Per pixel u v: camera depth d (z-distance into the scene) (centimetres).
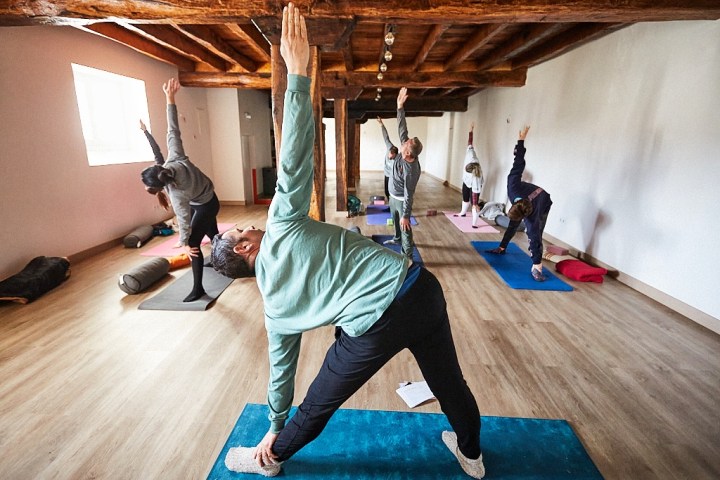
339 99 625
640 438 172
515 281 360
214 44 442
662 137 316
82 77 471
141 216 534
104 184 456
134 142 549
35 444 164
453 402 132
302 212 107
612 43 377
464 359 232
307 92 104
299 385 207
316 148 300
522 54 531
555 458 159
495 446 165
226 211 725
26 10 235
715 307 269
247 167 809
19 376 211
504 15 242
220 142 758
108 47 455
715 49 268
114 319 281
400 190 439
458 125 1027
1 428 173
